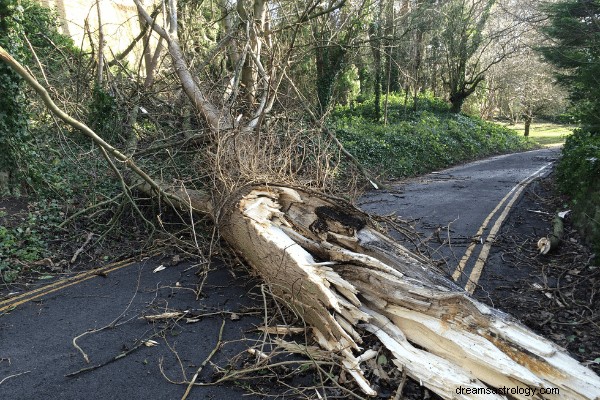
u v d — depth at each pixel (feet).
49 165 26.32
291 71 47.19
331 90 57.06
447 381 10.18
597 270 17.66
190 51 39.34
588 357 12.13
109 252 20.53
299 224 16.28
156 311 14.90
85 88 32.04
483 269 18.31
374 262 13.15
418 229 24.20
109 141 28.71
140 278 17.74
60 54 35.37
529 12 62.34
